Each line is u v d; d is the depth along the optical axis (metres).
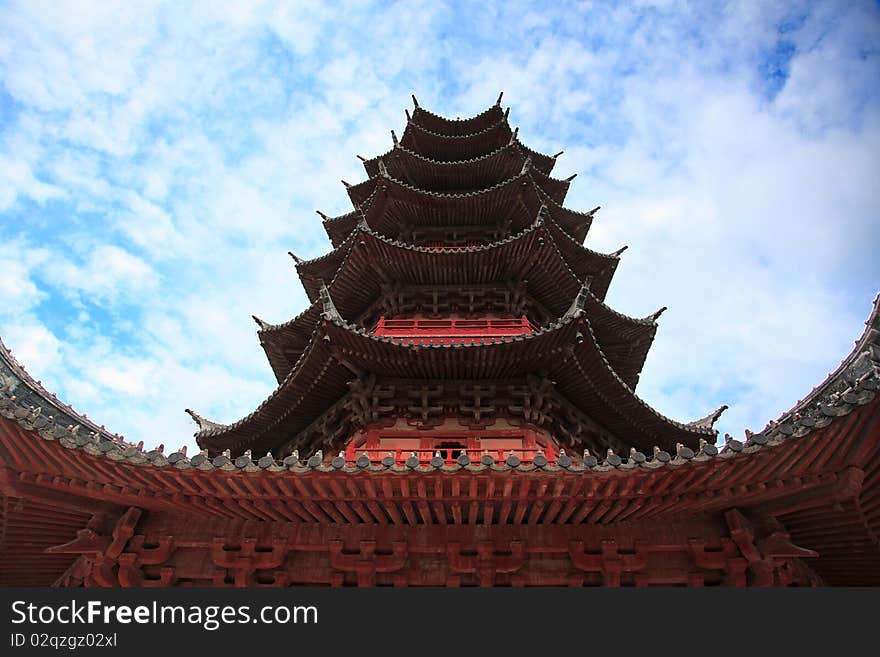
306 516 12.15
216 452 20.14
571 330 16.45
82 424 19.75
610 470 10.56
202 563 12.28
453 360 17.09
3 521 11.59
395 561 12.01
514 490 11.04
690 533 12.10
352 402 17.81
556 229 23.36
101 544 11.84
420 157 27.16
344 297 23.14
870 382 9.51
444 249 21.39
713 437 19.47
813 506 10.91
